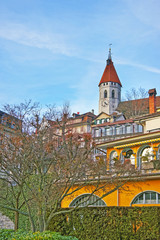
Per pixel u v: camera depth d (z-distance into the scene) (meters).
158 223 18.73
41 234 15.87
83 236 21.70
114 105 99.69
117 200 24.53
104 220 21.02
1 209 32.12
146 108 66.56
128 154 28.62
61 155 20.62
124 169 21.36
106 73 103.38
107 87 101.25
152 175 22.53
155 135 25.73
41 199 18.72
